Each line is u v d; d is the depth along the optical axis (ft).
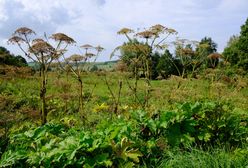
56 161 20.33
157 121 24.41
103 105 37.70
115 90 47.03
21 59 42.22
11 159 20.36
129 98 42.19
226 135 26.20
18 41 28.19
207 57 36.37
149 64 32.91
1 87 44.57
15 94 44.62
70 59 31.63
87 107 40.34
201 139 24.77
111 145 21.20
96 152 20.84
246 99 37.45
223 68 38.34
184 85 35.55
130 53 33.30
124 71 32.96
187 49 35.29
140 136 24.36
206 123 26.25
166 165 21.26
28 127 29.48
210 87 34.63
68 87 34.53
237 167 20.76
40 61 29.30
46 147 21.07
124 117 29.55
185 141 23.95
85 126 30.12
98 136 22.18
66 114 35.96
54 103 39.63
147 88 32.17
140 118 24.93
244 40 115.34
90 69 33.99
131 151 21.17
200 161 20.83
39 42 28.22
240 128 26.86
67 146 20.70
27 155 20.54
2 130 26.84
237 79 41.60
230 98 35.06
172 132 24.27
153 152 22.91
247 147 23.71
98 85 55.67
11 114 29.48
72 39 29.63
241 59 112.37
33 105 38.17
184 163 20.98
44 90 29.76
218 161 21.04
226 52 119.14
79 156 20.74
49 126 25.39
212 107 26.78
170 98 32.14
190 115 25.39
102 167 20.72
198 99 32.30
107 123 24.90
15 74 34.32
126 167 20.44
